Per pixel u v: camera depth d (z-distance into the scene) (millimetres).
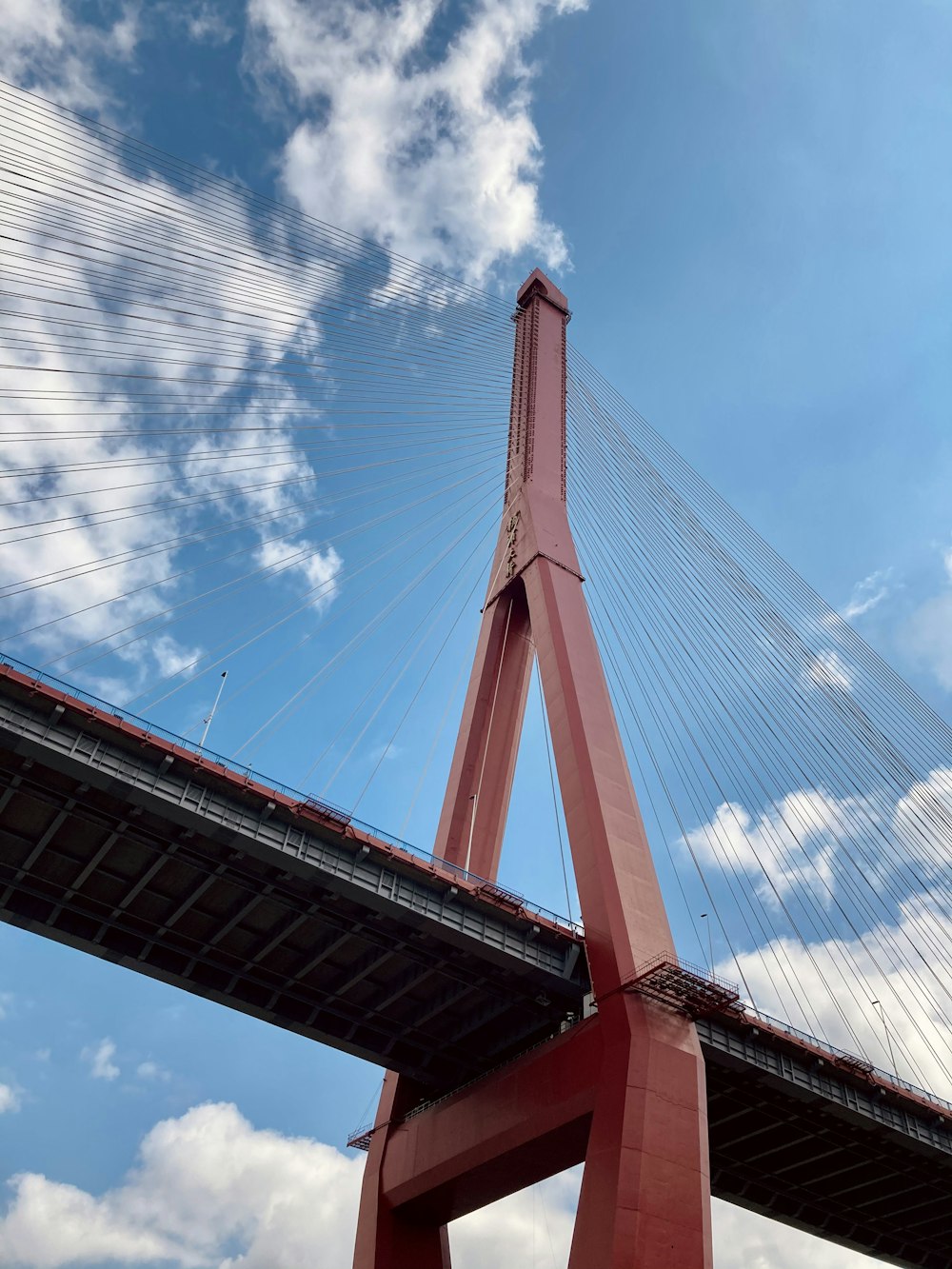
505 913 39812
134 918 40219
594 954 37875
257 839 36250
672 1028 35875
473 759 49156
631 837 40156
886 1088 45844
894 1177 50812
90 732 34688
